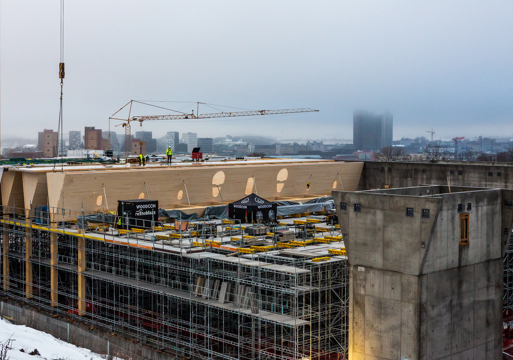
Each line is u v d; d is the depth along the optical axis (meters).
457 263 33.12
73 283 52.88
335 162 68.81
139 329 42.97
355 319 34.09
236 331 41.84
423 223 30.89
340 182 68.44
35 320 50.59
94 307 50.91
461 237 33.25
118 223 46.44
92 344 45.12
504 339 43.56
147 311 45.62
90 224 49.12
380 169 68.31
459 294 33.41
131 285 43.53
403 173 66.50
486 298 34.88
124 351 42.62
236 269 40.41
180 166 59.34
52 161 76.88
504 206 35.25
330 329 36.62
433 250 31.75
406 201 31.53
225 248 40.78
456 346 33.44
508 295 44.72
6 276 56.28
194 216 53.25
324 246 42.16
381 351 32.97
